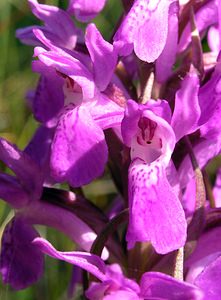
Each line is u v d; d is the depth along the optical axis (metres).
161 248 0.05
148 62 0.06
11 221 0.07
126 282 0.05
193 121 0.06
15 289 0.07
